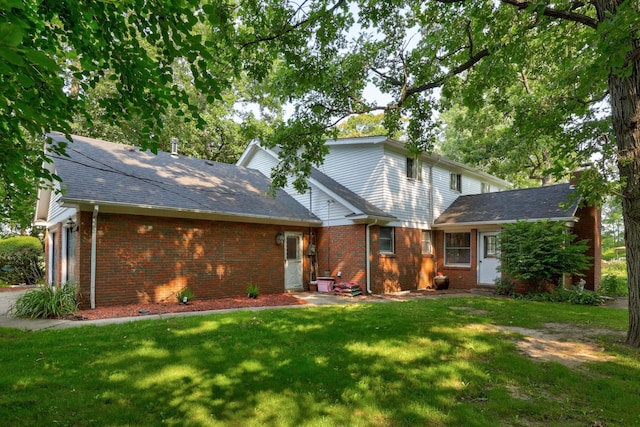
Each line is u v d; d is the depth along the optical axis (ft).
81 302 27.30
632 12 12.05
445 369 14.17
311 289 44.57
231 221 37.24
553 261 37.06
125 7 9.83
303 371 13.85
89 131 54.75
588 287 44.21
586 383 13.00
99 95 48.32
